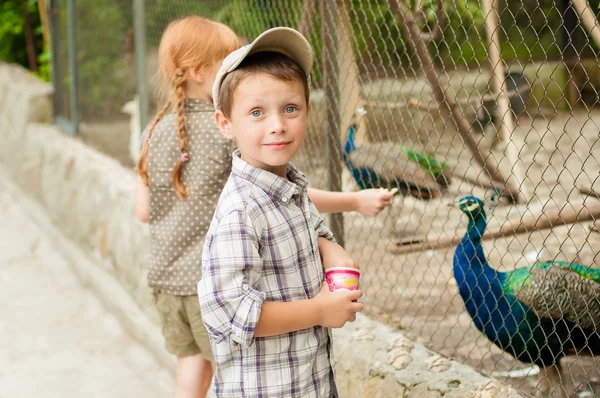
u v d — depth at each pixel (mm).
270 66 1638
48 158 6258
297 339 1686
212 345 1697
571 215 2295
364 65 2793
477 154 3576
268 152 1648
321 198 2246
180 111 2445
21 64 9922
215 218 1684
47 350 4195
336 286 1699
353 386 2492
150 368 3891
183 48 2445
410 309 3111
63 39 6426
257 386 1668
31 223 6492
